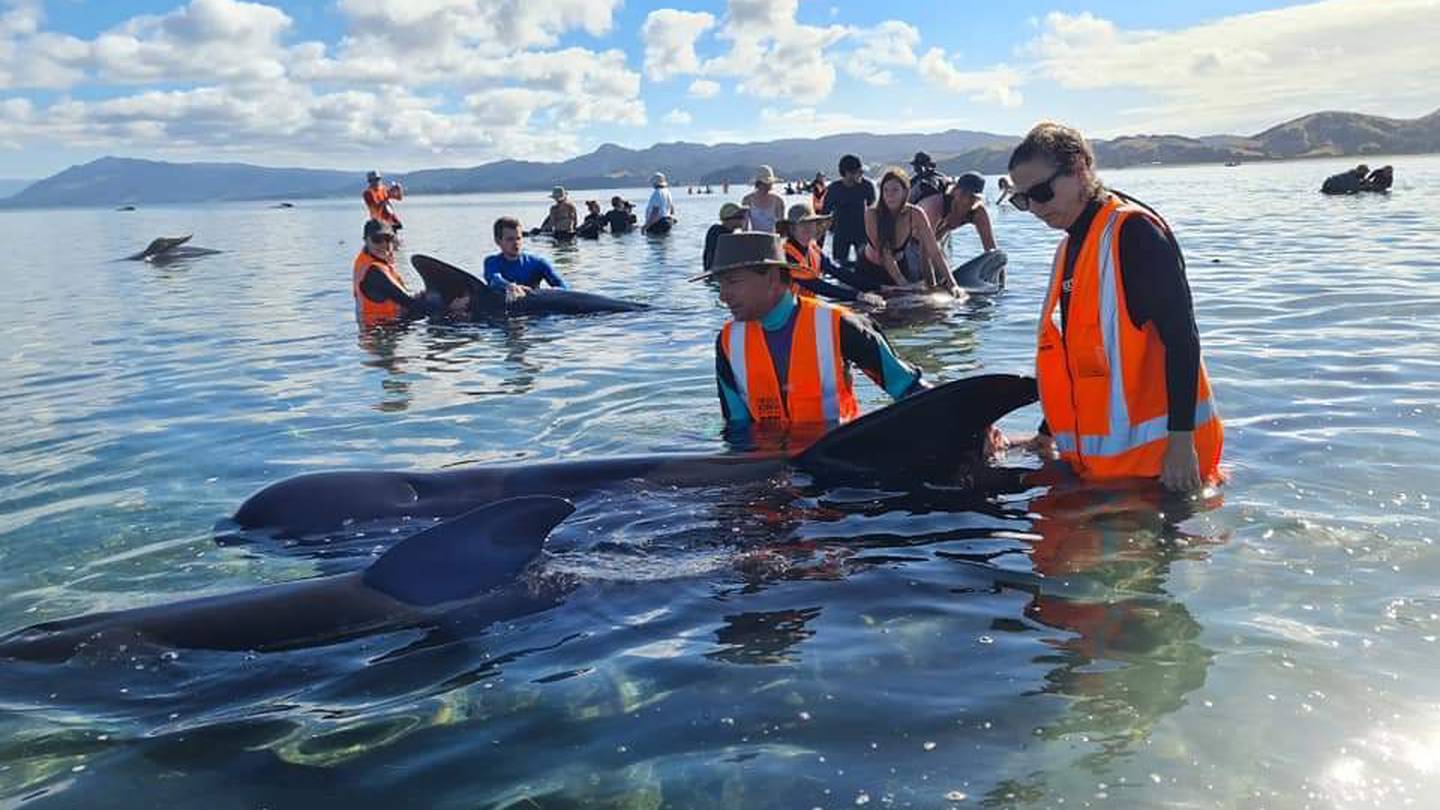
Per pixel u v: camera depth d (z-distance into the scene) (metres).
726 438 5.79
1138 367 4.61
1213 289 10.91
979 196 13.08
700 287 14.41
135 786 2.77
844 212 13.76
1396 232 16.59
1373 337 7.88
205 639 3.55
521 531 4.10
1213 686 2.96
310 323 12.16
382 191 29.95
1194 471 4.53
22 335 12.11
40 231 48.22
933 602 3.65
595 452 5.82
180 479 5.70
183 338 11.38
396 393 7.86
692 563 4.13
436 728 3.00
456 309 12.12
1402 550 3.85
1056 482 4.74
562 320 11.34
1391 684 2.92
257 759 2.88
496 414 6.98
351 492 4.88
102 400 8.05
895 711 2.92
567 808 2.58
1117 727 2.78
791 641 3.42
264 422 7.04
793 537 4.33
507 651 3.48
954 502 4.61
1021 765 2.63
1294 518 4.19
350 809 2.63
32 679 3.34
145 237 38.09
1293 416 5.70
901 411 4.96
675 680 3.19
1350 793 2.46
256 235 37.47
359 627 3.66
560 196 26.91
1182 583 3.67
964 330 9.33
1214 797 2.46
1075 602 3.58
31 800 2.71
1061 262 4.83
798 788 2.58
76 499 5.38
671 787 2.62
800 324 5.76
